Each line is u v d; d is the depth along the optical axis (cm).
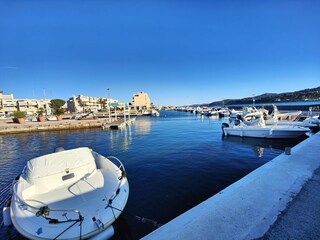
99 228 402
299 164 539
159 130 2689
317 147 737
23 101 8412
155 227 516
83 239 387
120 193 504
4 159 1327
